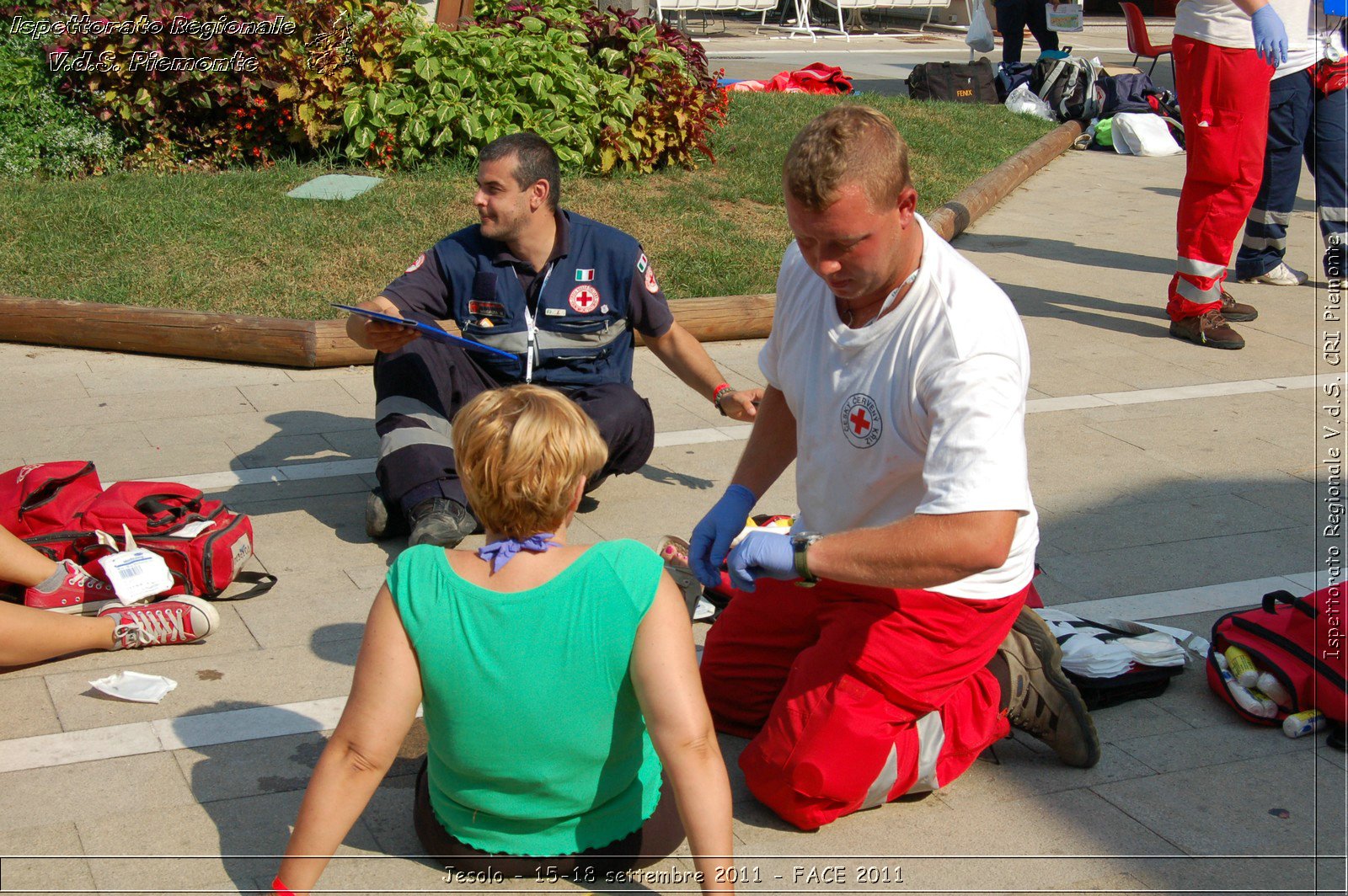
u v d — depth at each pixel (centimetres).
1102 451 530
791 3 2528
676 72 948
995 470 246
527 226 424
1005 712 302
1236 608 393
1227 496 484
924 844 280
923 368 258
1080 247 905
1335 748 319
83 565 374
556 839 250
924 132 1191
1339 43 754
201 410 551
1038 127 1301
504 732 231
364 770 227
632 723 241
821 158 239
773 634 307
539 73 907
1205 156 649
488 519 230
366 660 228
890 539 250
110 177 847
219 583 377
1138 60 1900
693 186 916
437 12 1061
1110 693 336
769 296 689
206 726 316
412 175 880
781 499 476
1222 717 336
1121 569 420
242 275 689
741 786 301
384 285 688
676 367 452
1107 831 285
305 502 460
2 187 809
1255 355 670
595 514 457
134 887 256
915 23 2522
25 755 301
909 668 274
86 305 619
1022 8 1474
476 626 225
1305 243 915
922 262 262
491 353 427
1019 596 286
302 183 846
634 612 226
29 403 552
